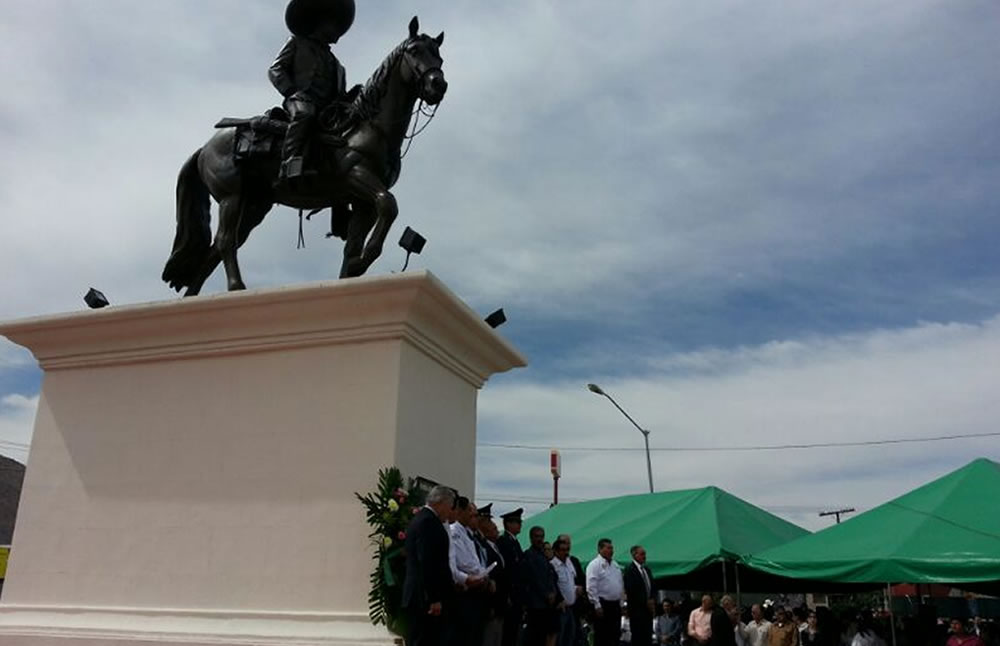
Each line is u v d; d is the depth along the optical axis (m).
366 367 6.71
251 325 7.08
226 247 8.22
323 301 6.78
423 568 5.52
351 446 6.54
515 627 8.35
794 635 16.17
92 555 7.02
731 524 15.62
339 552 6.30
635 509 17.48
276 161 8.21
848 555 12.01
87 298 7.95
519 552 8.65
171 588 6.68
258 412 6.92
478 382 8.26
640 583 12.38
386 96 7.86
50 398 7.66
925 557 11.21
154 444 7.16
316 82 8.30
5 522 33.41
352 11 8.80
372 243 7.51
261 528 6.58
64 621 6.79
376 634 5.86
